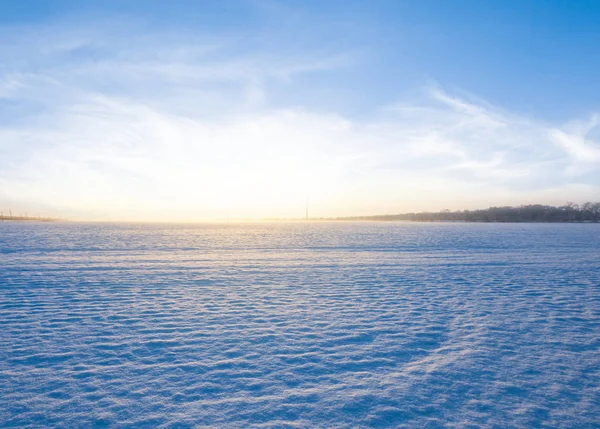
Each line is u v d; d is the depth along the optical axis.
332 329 6.58
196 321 7.04
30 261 15.96
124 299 8.90
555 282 11.50
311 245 26.20
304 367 4.91
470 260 17.30
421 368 4.90
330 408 3.87
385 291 10.04
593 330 6.55
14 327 6.59
